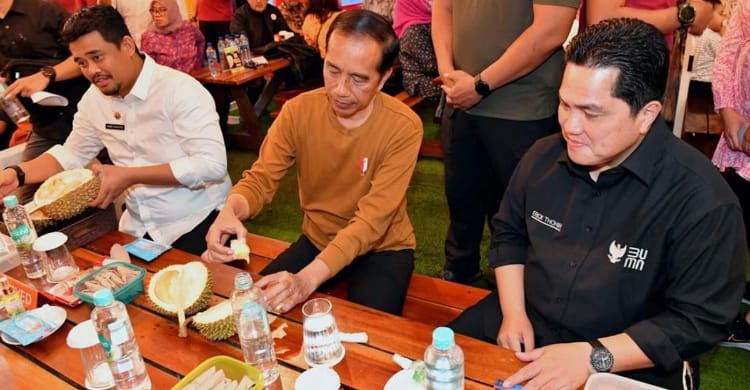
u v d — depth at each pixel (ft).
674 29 6.00
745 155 6.10
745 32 5.86
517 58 5.93
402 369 3.42
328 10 14.73
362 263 5.84
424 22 11.03
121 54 5.77
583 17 6.66
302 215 10.86
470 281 8.14
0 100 7.63
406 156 5.29
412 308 5.78
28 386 3.51
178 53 13.25
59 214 5.09
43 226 5.11
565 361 3.46
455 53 6.93
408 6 11.09
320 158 5.57
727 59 6.08
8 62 9.15
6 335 3.93
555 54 6.28
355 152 5.39
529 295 4.48
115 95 6.15
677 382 4.07
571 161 3.99
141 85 6.06
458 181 7.32
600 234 3.96
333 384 3.22
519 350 4.23
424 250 9.35
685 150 3.74
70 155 6.66
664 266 3.79
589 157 3.56
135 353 3.33
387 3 13.93
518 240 4.78
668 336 3.59
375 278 5.55
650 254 3.74
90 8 5.70
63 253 4.63
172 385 3.44
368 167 5.40
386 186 5.23
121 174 5.56
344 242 4.79
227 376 3.28
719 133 9.22
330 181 5.70
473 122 6.79
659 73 3.28
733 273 3.58
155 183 5.95
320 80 15.28
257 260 6.43
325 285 5.95
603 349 3.55
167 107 6.14
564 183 4.19
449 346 2.88
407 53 11.28
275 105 18.20
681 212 3.60
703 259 3.56
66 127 8.86
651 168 3.68
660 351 3.59
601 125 3.38
